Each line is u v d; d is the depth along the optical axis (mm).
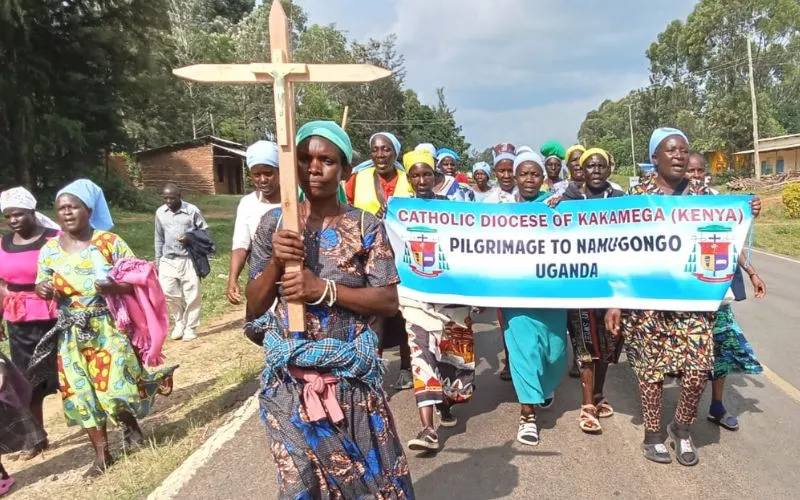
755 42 56719
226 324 7883
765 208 27000
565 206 3996
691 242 3773
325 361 2199
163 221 7039
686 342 3652
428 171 4656
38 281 3908
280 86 2094
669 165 3916
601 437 4191
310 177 2234
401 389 5195
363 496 2273
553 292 4008
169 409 4961
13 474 4109
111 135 24094
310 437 2199
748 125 48688
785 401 4879
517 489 3502
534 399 4035
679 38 60969
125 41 22891
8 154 21172
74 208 3885
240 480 3586
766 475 3633
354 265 2283
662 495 3418
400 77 51375
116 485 3693
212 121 47719
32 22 20688
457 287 4066
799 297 9414
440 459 3902
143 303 3975
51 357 4258
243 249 5211
